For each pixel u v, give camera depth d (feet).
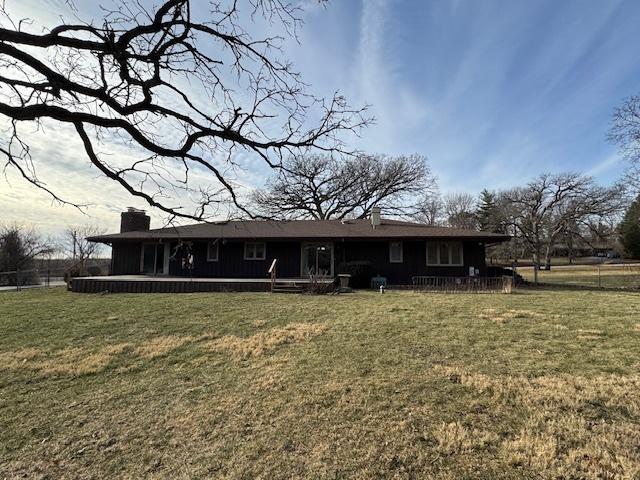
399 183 111.65
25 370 20.85
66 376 19.88
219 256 65.67
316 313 33.17
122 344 25.12
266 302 39.81
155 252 67.31
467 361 19.11
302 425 13.56
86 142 10.52
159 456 12.39
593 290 54.13
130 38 10.18
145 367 20.86
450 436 12.12
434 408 14.19
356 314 32.24
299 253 64.69
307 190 101.14
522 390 15.16
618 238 162.40
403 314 31.73
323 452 11.87
